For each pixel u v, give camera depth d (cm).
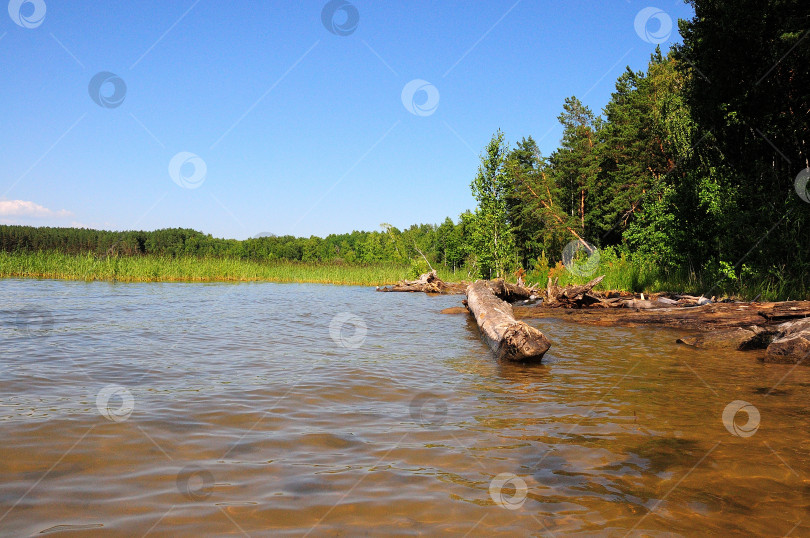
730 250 1408
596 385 530
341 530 225
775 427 385
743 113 1545
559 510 248
